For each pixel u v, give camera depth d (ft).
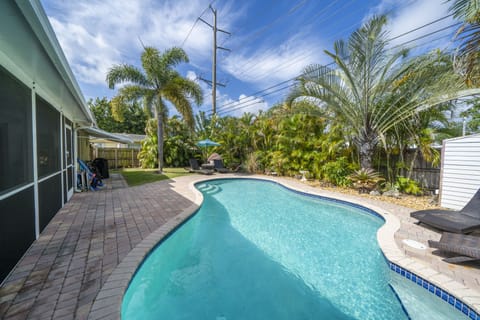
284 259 11.57
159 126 37.99
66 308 6.11
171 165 50.90
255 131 43.19
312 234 14.78
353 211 19.51
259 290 9.14
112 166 49.39
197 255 11.98
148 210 16.06
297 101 27.40
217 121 52.90
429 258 9.29
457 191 16.66
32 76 9.66
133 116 96.58
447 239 9.45
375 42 19.84
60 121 16.29
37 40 6.00
